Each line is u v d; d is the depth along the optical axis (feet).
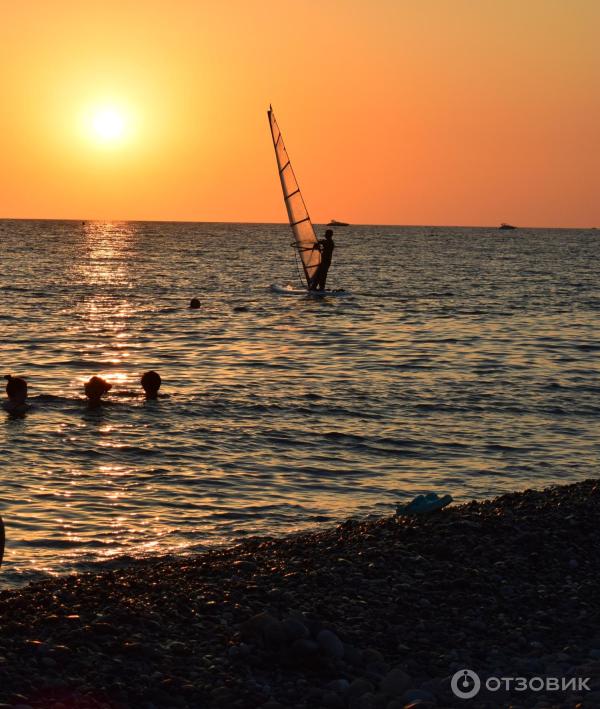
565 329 271.08
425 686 51.13
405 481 106.52
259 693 48.57
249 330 258.37
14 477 102.22
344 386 168.35
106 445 118.32
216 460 112.98
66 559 76.95
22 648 50.49
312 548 74.95
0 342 221.25
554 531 77.56
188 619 57.26
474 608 62.08
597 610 62.64
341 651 53.62
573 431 134.82
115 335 241.76
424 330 262.88
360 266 638.53
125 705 45.96
